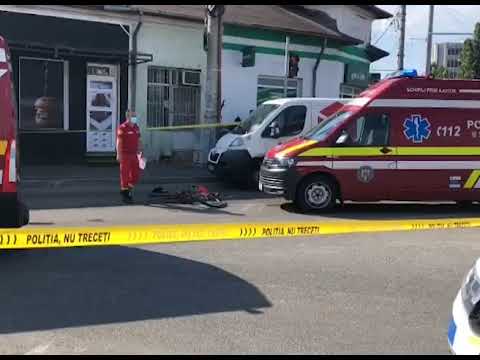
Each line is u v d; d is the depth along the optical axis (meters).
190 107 19.14
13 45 15.26
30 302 5.38
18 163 6.57
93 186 13.45
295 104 13.29
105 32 16.95
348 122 10.17
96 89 17.19
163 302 5.43
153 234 7.12
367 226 8.28
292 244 7.75
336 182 10.21
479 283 3.60
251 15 21.58
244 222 9.13
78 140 17.00
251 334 4.72
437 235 8.47
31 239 6.63
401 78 10.41
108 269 6.48
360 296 5.70
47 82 16.48
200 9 19.45
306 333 4.77
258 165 13.08
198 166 17.12
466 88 10.50
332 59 22.86
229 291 5.78
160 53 18.11
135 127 11.12
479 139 10.44
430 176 10.29
